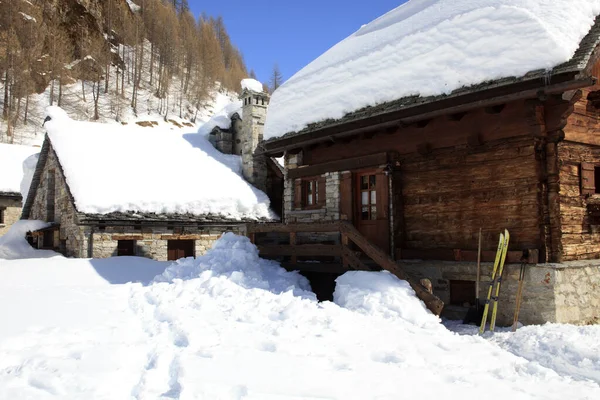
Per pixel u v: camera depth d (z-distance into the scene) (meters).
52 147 18.42
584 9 7.48
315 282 9.20
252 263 9.26
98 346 4.89
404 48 8.84
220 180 20.77
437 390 4.12
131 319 6.33
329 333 5.61
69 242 16.91
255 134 21.95
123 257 11.88
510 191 7.80
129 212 16.53
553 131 7.37
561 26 6.84
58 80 49.22
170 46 66.06
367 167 9.63
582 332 6.41
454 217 8.56
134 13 68.06
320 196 10.84
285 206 11.79
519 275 7.45
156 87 59.72
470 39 7.61
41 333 5.36
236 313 6.45
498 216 7.95
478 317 7.80
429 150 8.86
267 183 22.11
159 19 69.69
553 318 7.05
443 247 8.70
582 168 8.01
